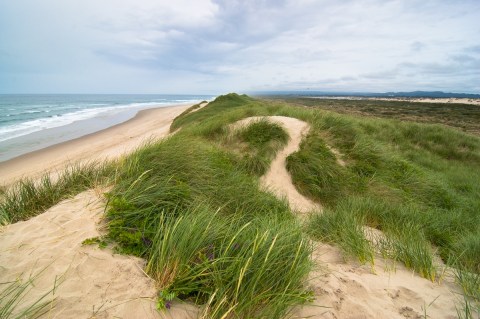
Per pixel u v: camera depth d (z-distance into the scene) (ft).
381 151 23.50
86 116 103.40
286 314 6.22
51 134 59.88
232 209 12.07
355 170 20.24
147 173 11.18
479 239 10.96
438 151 39.58
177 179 11.61
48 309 5.62
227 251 7.34
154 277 6.73
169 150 13.24
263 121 23.95
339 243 10.44
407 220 13.47
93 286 6.25
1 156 39.99
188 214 9.15
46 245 7.48
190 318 5.86
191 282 6.53
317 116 27.20
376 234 12.02
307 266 7.53
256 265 6.79
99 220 8.60
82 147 45.44
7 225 8.71
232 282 6.36
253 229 8.94
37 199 10.55
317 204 17.46
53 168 30.99
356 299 7.26
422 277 8.82
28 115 105.50
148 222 8.71
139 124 76.95
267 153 20.57
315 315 6.44
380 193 17.87
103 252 7.28
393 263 9.42
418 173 22.66
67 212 9.10
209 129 24.98
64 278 6.40
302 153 20.17
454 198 20.24
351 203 14.99
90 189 10.93
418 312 7.02
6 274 6.48
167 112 115.96
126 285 6.36
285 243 7.93
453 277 8.96
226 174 15.49
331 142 22.81
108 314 5.60
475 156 37.27
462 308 7.27
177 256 6.90
